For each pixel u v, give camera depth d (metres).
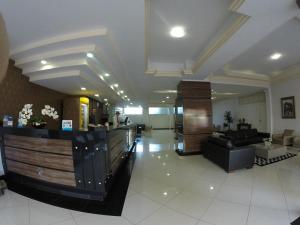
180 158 4.43
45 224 1.74
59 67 3.19
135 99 10.01
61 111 5.62
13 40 2.61
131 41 2.61
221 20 2.59
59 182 2.34
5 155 2.85
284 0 1.77
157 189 2.52
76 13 1.96
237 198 2.22
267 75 6.16
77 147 2.21
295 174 3.09
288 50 3.87
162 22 2.63
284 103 5.97
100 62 3.22
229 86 6.26
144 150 5.53
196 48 3.61
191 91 4.99
